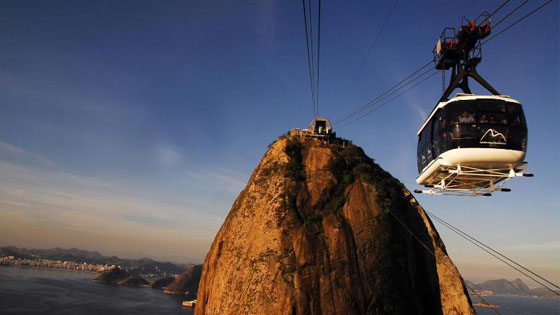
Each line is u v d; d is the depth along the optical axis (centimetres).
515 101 2342
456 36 2617
